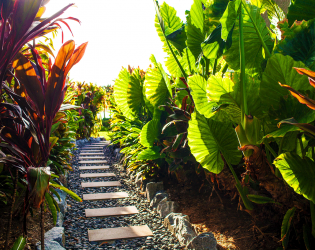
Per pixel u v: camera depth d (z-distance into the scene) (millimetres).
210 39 2061
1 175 2119
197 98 2070
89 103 10859
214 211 2838
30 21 1412
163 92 3727
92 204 3627
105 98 11359
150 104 4086
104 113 12609
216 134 2117
